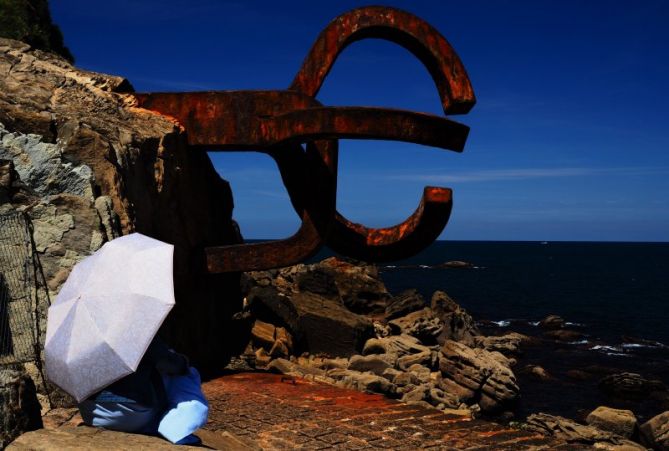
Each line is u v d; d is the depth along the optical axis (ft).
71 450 8.77
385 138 27.04
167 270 9.48
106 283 9.30
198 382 10.47
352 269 88.69
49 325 9.52
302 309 55.01
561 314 159.33
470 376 54.80
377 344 58.59
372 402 29.07
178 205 32.78
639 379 71.10
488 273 336.29
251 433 23.47
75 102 29.40
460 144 27.48
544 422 46.39
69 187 23.53
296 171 31.53
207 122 32.81
